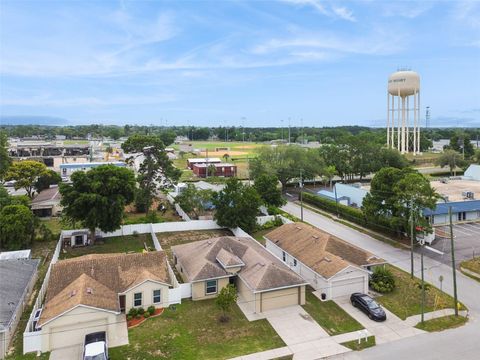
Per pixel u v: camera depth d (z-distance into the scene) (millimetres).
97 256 35438
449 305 32562
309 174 81688
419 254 44375
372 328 29172
